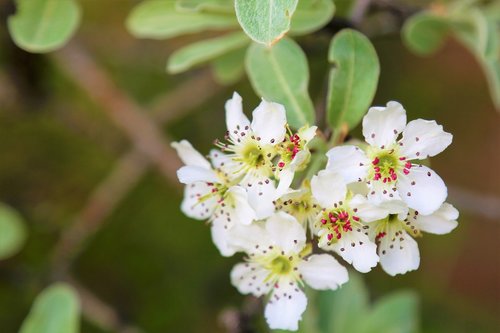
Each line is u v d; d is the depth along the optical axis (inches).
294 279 12.6
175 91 19.5
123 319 17.8
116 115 17.9
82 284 18.6
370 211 12.1
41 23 13.9
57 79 19.8
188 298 19.2
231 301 19.2
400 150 12.2
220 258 19.4
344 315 15.2
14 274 17.6
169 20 14.0
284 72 13.1
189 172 12.3
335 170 12.1
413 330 15.2
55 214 19.4
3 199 19.2
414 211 12.3
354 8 14.7
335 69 12.9
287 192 12.1
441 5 15.0
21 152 19.6
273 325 12.7
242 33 13.9
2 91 18.6
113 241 19.4
